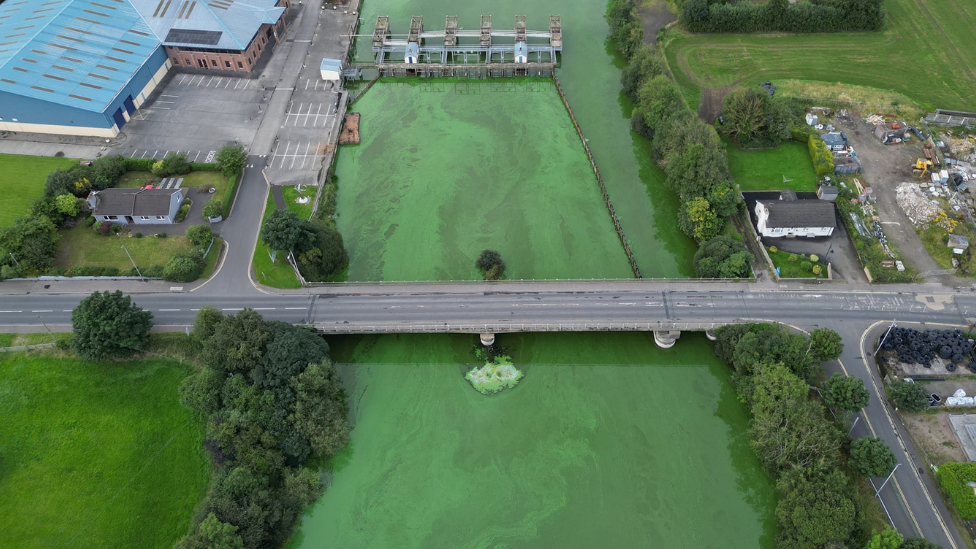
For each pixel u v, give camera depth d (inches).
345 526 3828.7
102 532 3646.7
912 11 7362.2
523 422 4269.2
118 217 5226.4
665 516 3826.3
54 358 4379.9
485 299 4731.8
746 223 5241.1
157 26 6604.3
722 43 7101.4
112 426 4087.1
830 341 4158.5
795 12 7081.7
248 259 5024.6
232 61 6688.0
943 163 5580.7
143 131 6077.8
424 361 4591.5
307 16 7623.0
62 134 6033.5
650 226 5433.1
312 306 4692.4
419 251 5241.1
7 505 3730.3
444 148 6171.3
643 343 4650.6
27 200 5383.9
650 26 7386.8
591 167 5964.6
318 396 4040.4
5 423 4077.3
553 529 3782.0
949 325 4503.0
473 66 6988.2
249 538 3474.4
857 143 5866.1
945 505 3661.4
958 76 6496.1
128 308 4333.2
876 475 3698.3
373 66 7003.0
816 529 3376.0
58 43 6102.4
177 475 3882.9
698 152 5226.4
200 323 4286.4
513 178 5856.3
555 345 4648.1
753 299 4690.0
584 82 6924.2
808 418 3791.8
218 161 5610.2
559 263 5137.8
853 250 5032.0
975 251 4916.3
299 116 6328.7
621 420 4274.1
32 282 4847.4
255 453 3811.5
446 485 3981.3
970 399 4028.1
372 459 4114.2
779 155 5831.7
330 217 5492.1
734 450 4114.2
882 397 4151.1
